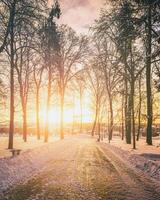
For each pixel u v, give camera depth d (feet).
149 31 81.41
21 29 96.84
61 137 196.85
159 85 92.17
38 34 92.17
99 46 160.56
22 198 35.73
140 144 131.44
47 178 50.60
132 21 77.56
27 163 65.41
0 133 241.14
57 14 91.86
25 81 166.20
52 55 100.94
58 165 68.08
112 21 81.87
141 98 131.54
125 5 77.00
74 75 189.88
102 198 36.81
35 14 90.63
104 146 134.41
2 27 100.53
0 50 94.63
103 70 183.01
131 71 114.11
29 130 268.82
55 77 178.19
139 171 61.11
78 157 86.69
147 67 118.73
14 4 90.89
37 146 105.81
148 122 125.59
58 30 166.40
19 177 50.29
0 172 50.26
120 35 81.76
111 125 182.60
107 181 48.83
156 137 214.90
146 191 41.78
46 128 146.10
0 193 38.22
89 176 53.47
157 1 69.51
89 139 215.51
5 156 70.64
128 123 145.89
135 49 113.91
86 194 38.83
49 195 37.73
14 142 132.67
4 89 152.87
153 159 71.36
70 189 41.78
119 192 40.55
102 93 246.47
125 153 93.56
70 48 180.55
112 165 69.82
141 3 73.26
